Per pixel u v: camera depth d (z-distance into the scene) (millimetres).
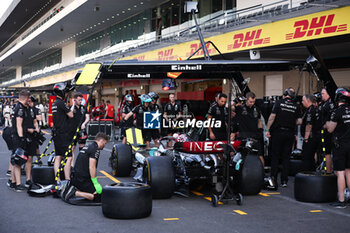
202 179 7023
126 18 31391
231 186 7234
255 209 6141
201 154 6715
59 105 7250
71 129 7430
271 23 12156
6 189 7430
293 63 7707
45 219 5391
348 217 5723
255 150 7176
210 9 20312
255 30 12828
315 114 8531
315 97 8555
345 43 12523
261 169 7086
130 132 8805
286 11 11289
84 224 5164
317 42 11500
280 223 5367
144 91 26062
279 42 11836
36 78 44062
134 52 21703
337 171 6336
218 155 7027
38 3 42625
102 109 23562
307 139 8695
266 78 17969
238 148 6699
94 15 30453
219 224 5281
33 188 6965
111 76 7391
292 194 7301
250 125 7633
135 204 5379
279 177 9211
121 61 6945
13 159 7164
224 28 13977
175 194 7160
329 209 6191
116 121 25500
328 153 8117
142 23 28625
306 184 6594
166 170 6688
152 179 6613
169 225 5188
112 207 5379
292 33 11367
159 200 6688
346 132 6219
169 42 17281
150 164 6734
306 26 10891
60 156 7332
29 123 7492
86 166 6281
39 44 45938
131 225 5152
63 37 41094
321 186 6531
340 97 6309
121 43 32188
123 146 8852
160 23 26078
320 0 10086
